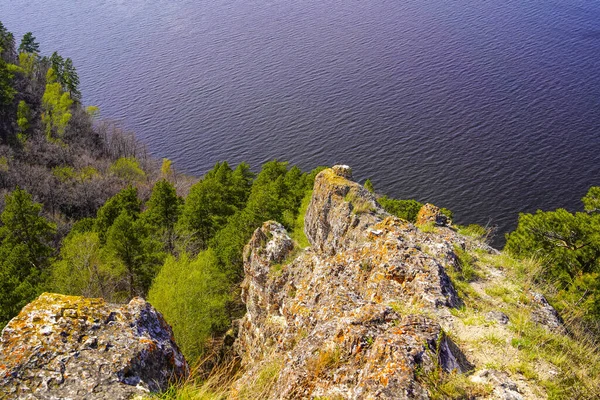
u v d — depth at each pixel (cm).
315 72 15725
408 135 10819
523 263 1271
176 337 2739
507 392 686
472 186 8644
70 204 7712
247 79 15438
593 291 1786
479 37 17262
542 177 8588
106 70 16788
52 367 664
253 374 959
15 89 10750
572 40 15050
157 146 11138
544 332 882
